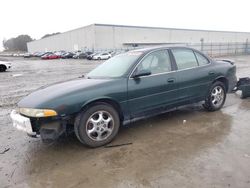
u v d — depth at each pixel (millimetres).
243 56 33188
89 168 3086
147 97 4094
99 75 4328
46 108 3301
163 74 4297
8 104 6980
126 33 56719
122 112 3873
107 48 54875
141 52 4332
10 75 15758
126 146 3664
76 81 4109
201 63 4984
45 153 3564
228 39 73188
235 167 2908
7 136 4305
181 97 4570
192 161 3107
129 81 3916
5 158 3447
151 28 59031
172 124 4531
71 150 3627
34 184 2795
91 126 3629
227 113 5098
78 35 61375
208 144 3590
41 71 18359
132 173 2914
